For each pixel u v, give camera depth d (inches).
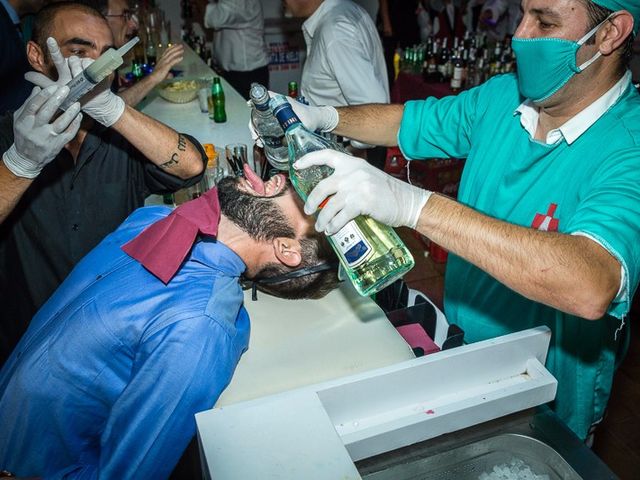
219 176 78.1
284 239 40.0
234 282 39.5
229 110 113.0
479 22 187.5
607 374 53.5
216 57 193.0
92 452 42.1
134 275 38.8
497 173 52.4
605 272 33.8
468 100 57.9
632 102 44.5
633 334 111.7
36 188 59.1
